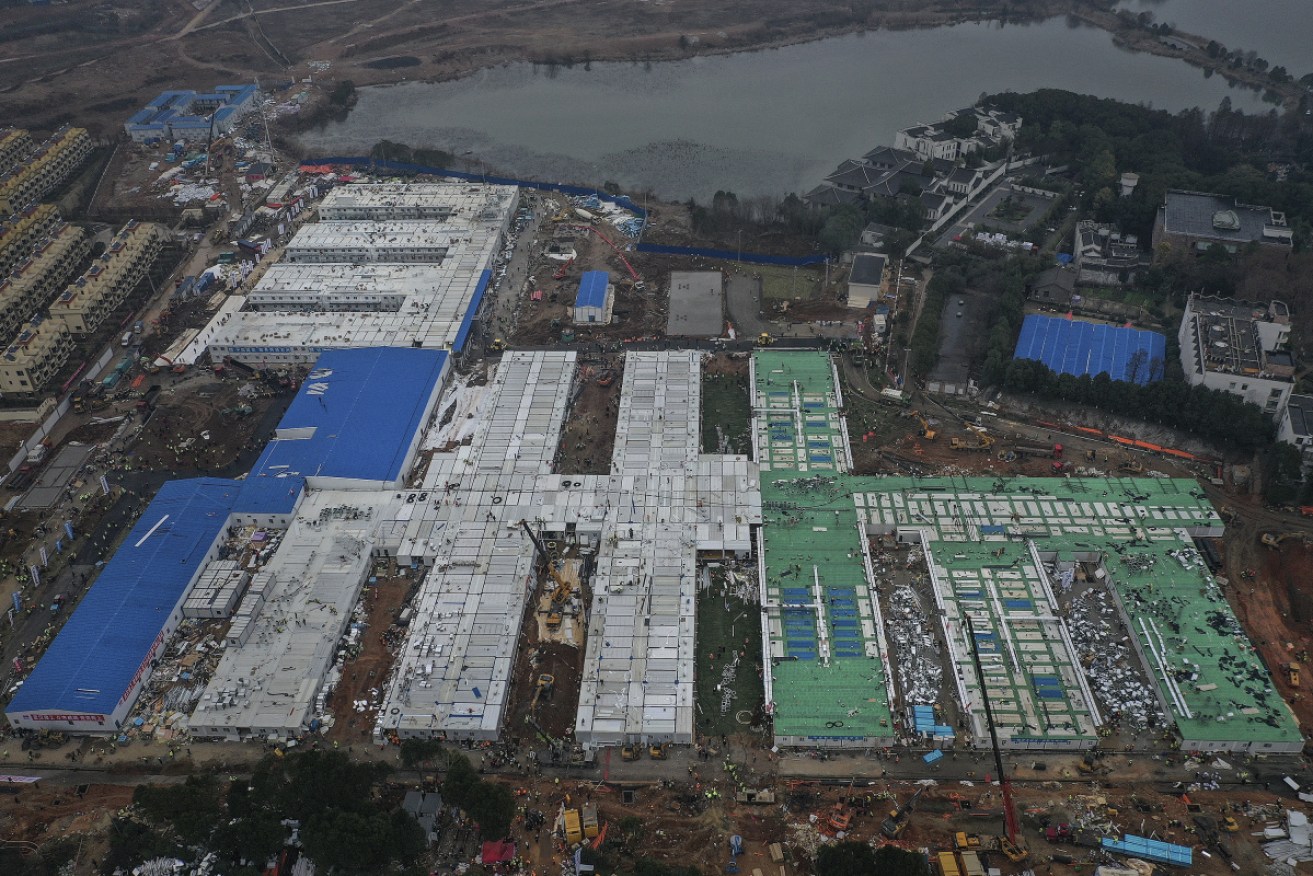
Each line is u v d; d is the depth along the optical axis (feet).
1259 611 639.76
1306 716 570.05
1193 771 546.26
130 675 604.90
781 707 578.66
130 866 506.89
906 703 586.45
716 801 537.65
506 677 600.80
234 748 579.07
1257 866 494.18
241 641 627.46
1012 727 563.89
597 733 568.41
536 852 513.45
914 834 514.27
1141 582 651.66
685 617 635.66
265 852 496.23
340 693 606.14
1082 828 513.86
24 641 651.66
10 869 514.27
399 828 497.05
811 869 501.15
